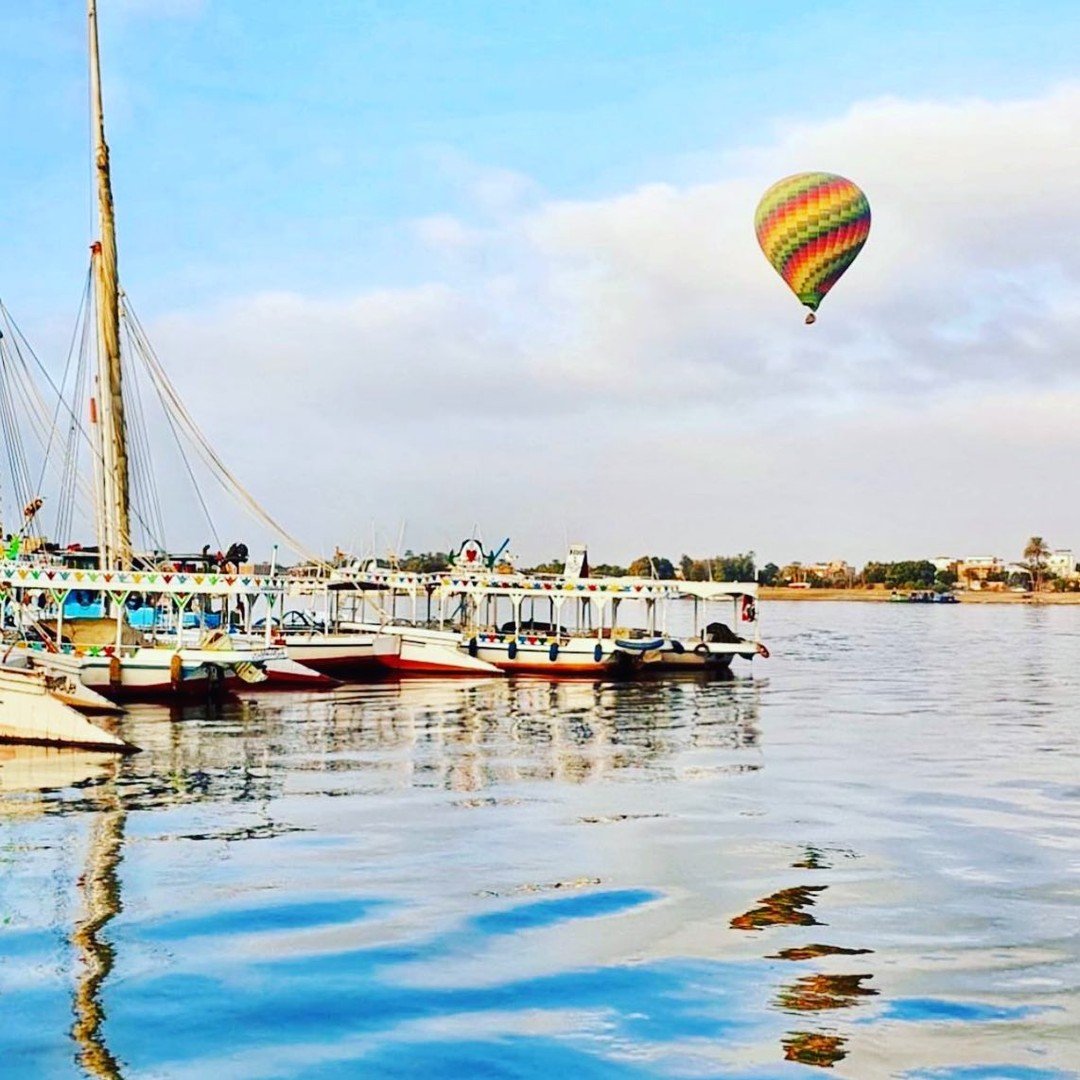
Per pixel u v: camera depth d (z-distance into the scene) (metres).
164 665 60.94
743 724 56.28
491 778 40.06
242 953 21.98
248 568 81.69
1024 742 50.66
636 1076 17.48
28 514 81.38
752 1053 18.23
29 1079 17.05
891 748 48.44
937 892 26.41
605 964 21.72
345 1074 17.39
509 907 24.92
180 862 28.03
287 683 73.56
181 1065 17.56
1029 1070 17.75
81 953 21.83
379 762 43.06
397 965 21.53
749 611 88.12
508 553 93.81
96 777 39.12
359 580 83.81
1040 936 23.50
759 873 27.81
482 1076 17.42
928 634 178.38
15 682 45.28
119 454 77.50
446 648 81.00
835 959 22.12
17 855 28.42
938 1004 20.09
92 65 78.50
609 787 38.59
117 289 78.69
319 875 27.11
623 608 159.00
